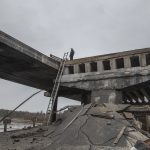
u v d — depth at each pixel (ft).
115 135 39.60
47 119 60.90
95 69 67.05
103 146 37.17
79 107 53.26
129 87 57.67
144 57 55.36
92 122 44.24
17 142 43.57
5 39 48.29
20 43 52.13
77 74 63.26
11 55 54.19
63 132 43.96
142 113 50.90
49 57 62.08
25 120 130.00
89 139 39.55
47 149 38.52
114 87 57.88
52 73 68.44
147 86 59.31
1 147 40.04
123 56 57.93
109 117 45.01
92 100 59.98
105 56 60.13
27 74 70.03
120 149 35.81
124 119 45.21
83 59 63.16
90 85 61.11
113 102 57.11
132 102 80.59
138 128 44.11
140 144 19.54
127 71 56.65
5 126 60.54
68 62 65.51
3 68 64.39
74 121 46.65
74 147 37.96
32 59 56.75
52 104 62.34
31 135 49.08
